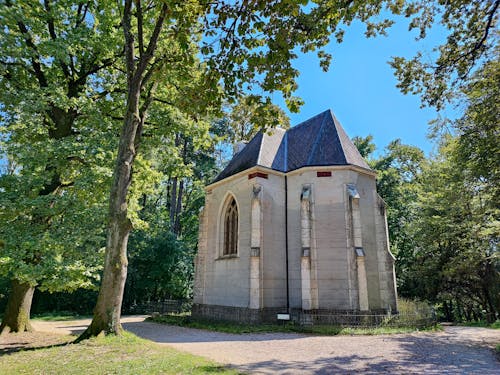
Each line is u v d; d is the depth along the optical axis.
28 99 12.51
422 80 13.85
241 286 18.97
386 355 10.46
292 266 19.05
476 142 16.17
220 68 8.97
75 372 7.71
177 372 7.75
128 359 8.81
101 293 11.37
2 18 12.38
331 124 21.84
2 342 12.62
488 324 22.20
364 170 19.95
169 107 17.94
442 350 11.33
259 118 9.37
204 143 19.31
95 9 16.62
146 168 16.34
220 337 14.16
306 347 11.76
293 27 9.08
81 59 17.12
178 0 8.20
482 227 23.50
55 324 20.53
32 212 12.44
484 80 14.30
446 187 25.83
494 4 11.27
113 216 11.80
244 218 20.05
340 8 9.50
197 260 22.55
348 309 17.08
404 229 32.81
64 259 12.42
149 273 29.06
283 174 20.72
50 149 12.28
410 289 31.38
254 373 8.13
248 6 8.02
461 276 27.22
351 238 18.00
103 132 14.65
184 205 41.78
